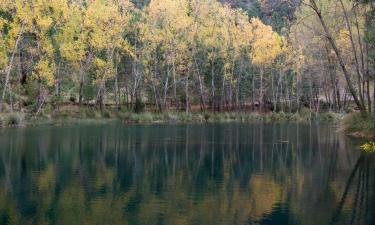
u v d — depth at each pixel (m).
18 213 9.72
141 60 48.41
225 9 53.62
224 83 56.00
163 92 55.53
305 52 53.75
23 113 35.88
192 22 49.56
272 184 12.71
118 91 52.19
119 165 15.93
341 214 9.62
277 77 61.06
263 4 32.44
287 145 22.25
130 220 9.18
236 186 12.44
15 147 20.41
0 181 12.98
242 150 20.30
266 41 53.28
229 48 52.88
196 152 19.44
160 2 47.31
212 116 47.09
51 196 11.22
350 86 27.25
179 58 49.72
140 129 32.44
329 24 36.22
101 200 10.83
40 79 39.12
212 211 9.84
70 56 41.44
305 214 9.62
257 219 9.26
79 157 17.72
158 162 16.69
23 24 36.03
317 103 57.75
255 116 49.38
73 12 42.16
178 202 10.63
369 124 25.98
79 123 37.47
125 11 46.44
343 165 15.94
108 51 45.25
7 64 38.06
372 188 12.09
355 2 30.17
